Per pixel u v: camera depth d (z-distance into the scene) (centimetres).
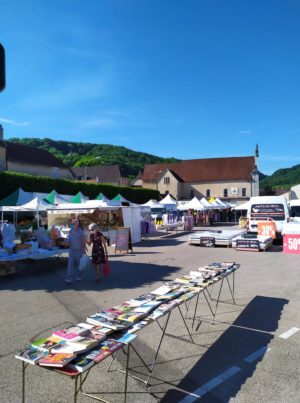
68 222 2077
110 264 1271
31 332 585
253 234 1845
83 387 407
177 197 7838
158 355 489
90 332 369
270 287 860
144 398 384
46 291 870
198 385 409
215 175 8062
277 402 372
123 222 1966
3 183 2942
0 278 1037
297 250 1463
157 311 432
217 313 664
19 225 2572
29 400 383
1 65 348
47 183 3378
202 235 1817
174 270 1129
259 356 480
